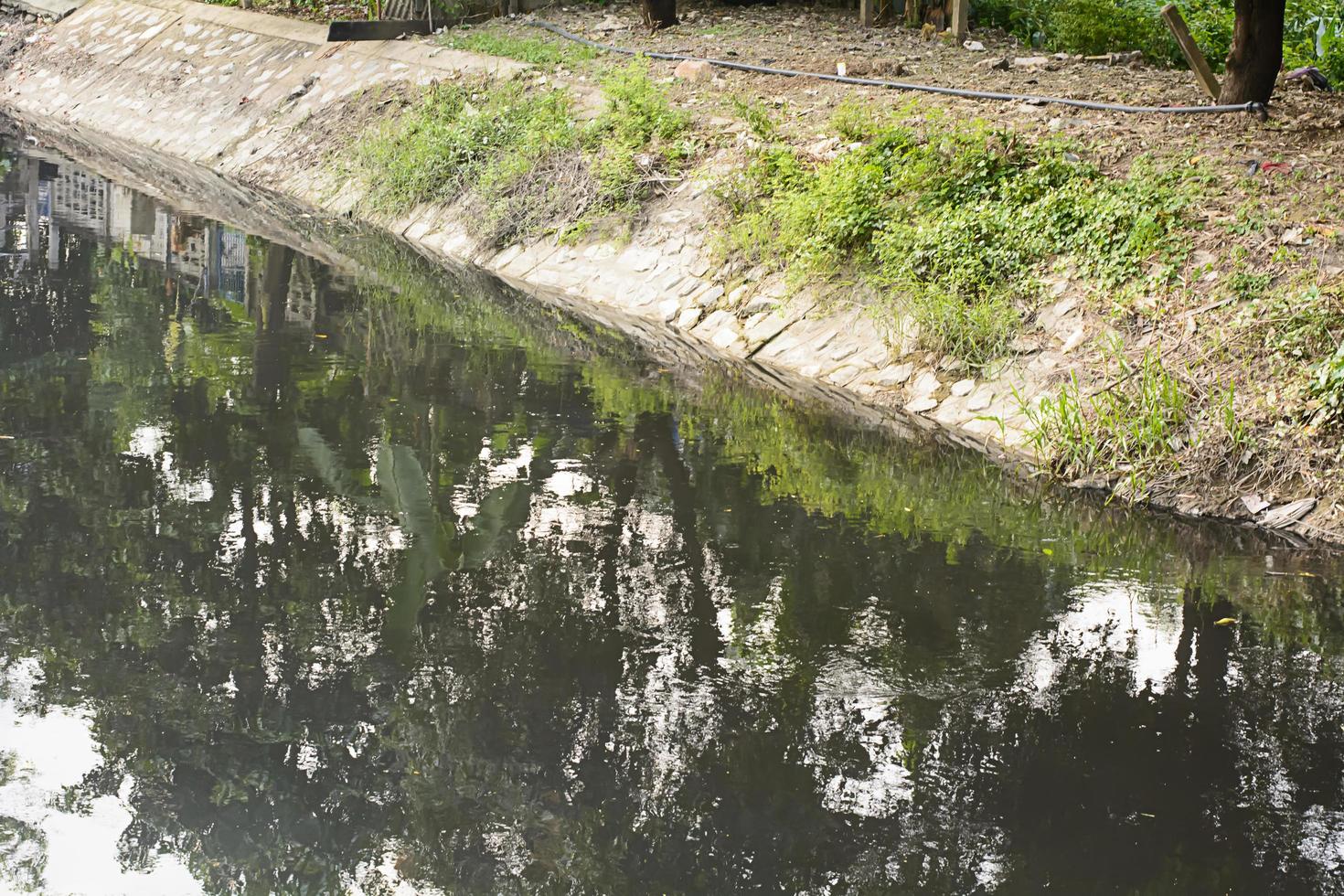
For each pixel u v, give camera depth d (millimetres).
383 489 7664
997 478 8000
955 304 9297
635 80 13539
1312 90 12719
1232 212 9195
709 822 4840
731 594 6496
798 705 5566
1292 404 7582
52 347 10242
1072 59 15062
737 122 13086
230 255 13477
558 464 8094
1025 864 4605
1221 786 5066
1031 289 9281
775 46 16188
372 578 6637
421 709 5531
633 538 7109
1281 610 6387
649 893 4469
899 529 7270
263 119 18281
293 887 4473
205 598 6398
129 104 20688
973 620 6281
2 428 8461
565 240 12781
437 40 18094
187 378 9570
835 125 12078
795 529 7258
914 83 13719
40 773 5086
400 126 15836
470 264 13359
